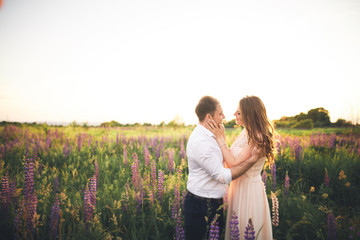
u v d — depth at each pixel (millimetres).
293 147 6512
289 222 3268
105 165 5891
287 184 4168
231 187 2869
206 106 2490
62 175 5152
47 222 3203
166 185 4117
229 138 9164
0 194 3096
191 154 2486
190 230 2494
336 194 4598
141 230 3158
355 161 5711
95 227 2906
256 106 2535
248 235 2205
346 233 3021
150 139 9602
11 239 2814
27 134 9180
